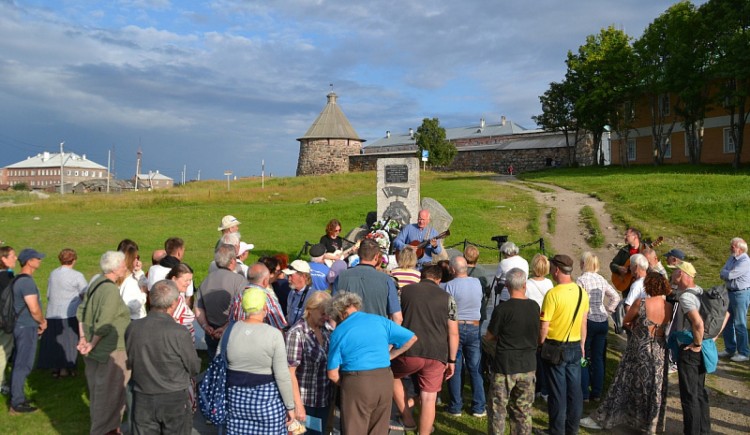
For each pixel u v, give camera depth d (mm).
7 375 8469
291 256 18500
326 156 70188
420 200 16719
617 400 6758
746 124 39188
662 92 41438
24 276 7227
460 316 7180
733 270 9203
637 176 34281
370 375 5250
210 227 24391
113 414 6172
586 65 46750
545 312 6395
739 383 8227
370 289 6223
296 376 5734
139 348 5082
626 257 9562
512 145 63000
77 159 131000
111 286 6195
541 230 21516
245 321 5234
